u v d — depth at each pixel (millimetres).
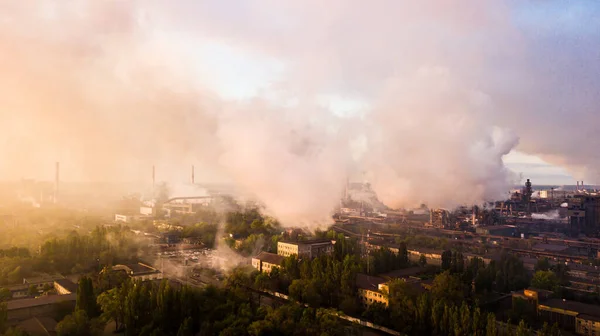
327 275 192750
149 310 153875
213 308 155375
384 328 163875
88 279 162125
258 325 139875
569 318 160375
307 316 149000
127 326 146250
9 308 163000
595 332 151500
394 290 170125
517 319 165875
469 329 139625
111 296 160000
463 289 185625
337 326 145750
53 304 171125
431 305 157375
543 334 128625
